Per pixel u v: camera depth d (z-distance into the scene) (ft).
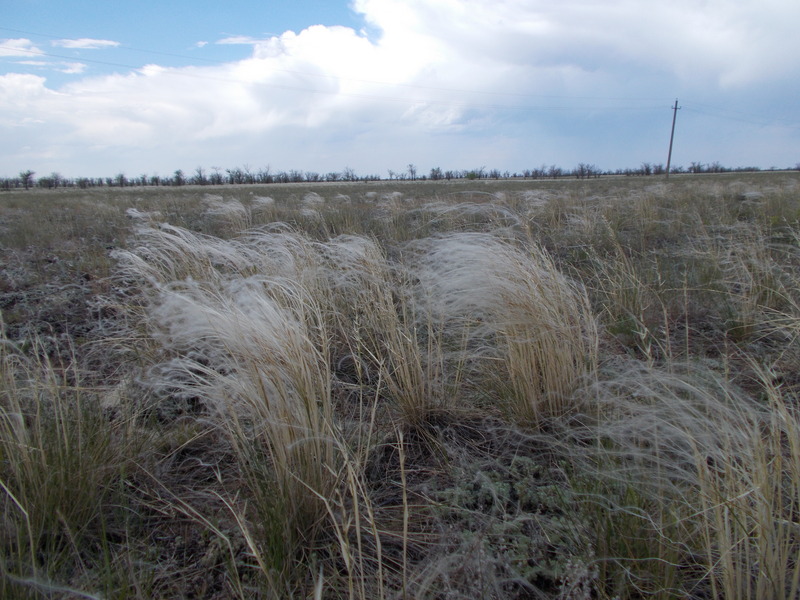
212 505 7.89
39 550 6.54
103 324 15.40
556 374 9.45
